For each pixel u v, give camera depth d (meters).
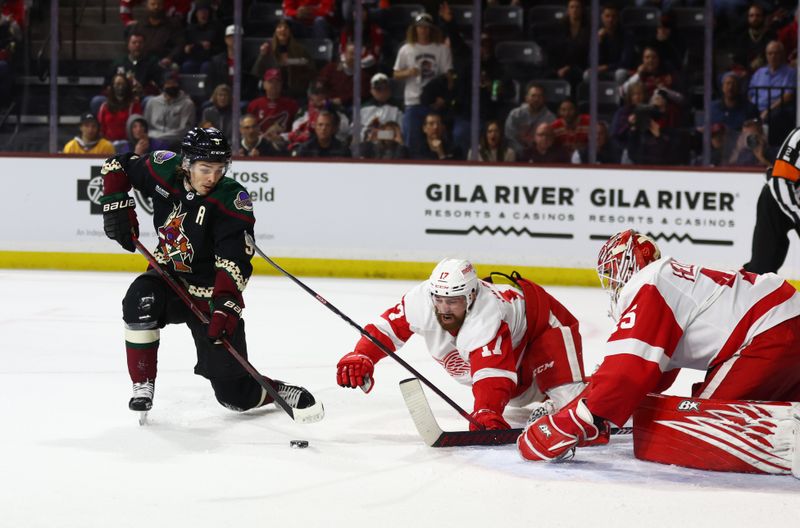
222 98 19.28
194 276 7.53
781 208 13.02
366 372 7.46
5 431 7.45
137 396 7.45
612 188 17.28
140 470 6.48
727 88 19.42
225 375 7.49
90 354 10.66
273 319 13.14
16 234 17.84
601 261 6.75
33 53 20.39
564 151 19.25
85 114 20.08
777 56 19.39
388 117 19.28
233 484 6.20
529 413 8.35
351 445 7.16
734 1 19.72
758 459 6.34
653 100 19.44
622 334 6.28
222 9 20.08
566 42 19.81
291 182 17.73
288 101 19.34
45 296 14.67
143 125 19.44
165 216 7.40
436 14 20.02
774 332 6.42
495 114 19.56
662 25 19.78
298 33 20.03
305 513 5.65
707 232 17.17
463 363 7.73
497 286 7.72
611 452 6.98
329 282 17.08
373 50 19.62
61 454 6.85
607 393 6.21
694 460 6.49
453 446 7.01
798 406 6.28
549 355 7.63
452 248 17.62
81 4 20.45
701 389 6.74
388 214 17.67
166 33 19.86
